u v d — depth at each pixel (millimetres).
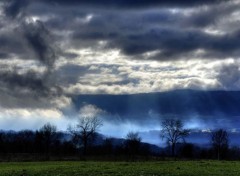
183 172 53531
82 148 184875
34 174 53000
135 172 53562
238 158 167250
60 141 193750
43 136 192750
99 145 182250
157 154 172125
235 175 50594
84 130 186500
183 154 170500
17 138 194875
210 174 51406
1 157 125812
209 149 172625
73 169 58469
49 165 74188
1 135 193250
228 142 178125
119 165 68875
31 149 189750
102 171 54875
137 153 169875
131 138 176250
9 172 56156
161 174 51500
